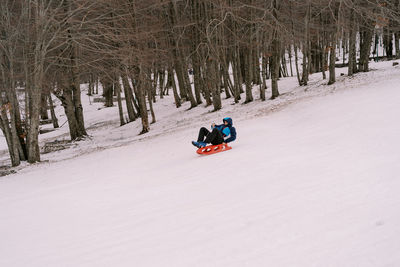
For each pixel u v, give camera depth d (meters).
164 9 28.69
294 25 22.92
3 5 17.06
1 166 18.34
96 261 3.70
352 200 4.08
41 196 7.88
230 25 25.95
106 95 46.12
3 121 17.20
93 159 14.09
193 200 5.42
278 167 6.50
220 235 3.79
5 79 17.12
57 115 48.53
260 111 19.12
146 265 3.36
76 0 16.83
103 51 17.22
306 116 13.18
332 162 6.09
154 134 21.70
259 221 3.98
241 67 37.94
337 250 2.96
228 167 7.36
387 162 5.34
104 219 5.29
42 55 16.47
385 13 18.14
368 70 24.50
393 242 2.89
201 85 33.75
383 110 10.11
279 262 2.94
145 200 5.98
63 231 5.03
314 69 40.69
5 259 4.25
